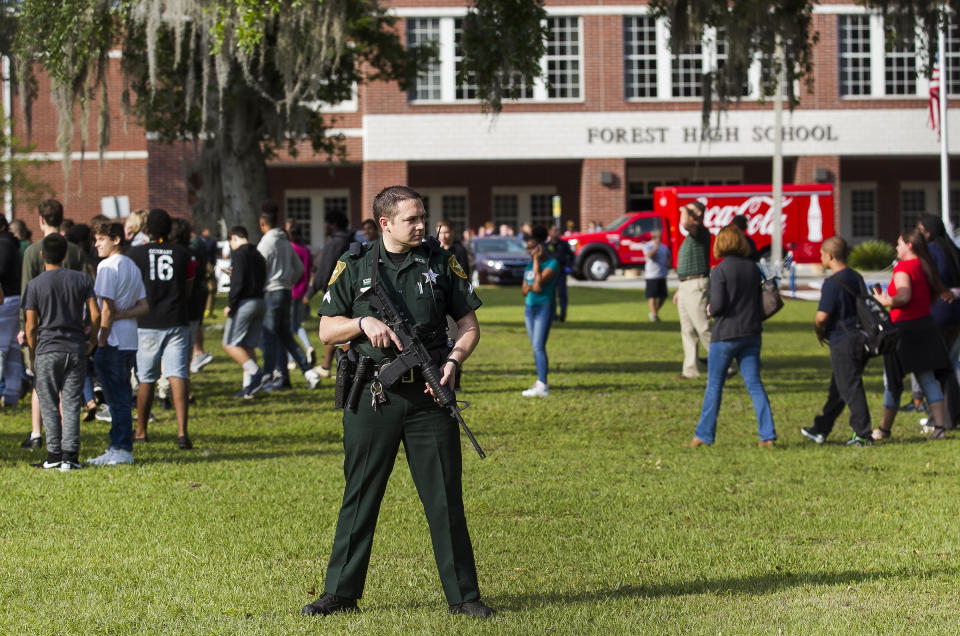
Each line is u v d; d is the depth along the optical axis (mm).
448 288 5570
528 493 8523
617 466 9633
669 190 40438
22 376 13398
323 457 10070
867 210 49562
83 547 6961
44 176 42594
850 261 44125
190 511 7902
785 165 47781
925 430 11555
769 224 40031
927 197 49531
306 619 5457
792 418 12453
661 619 5465
